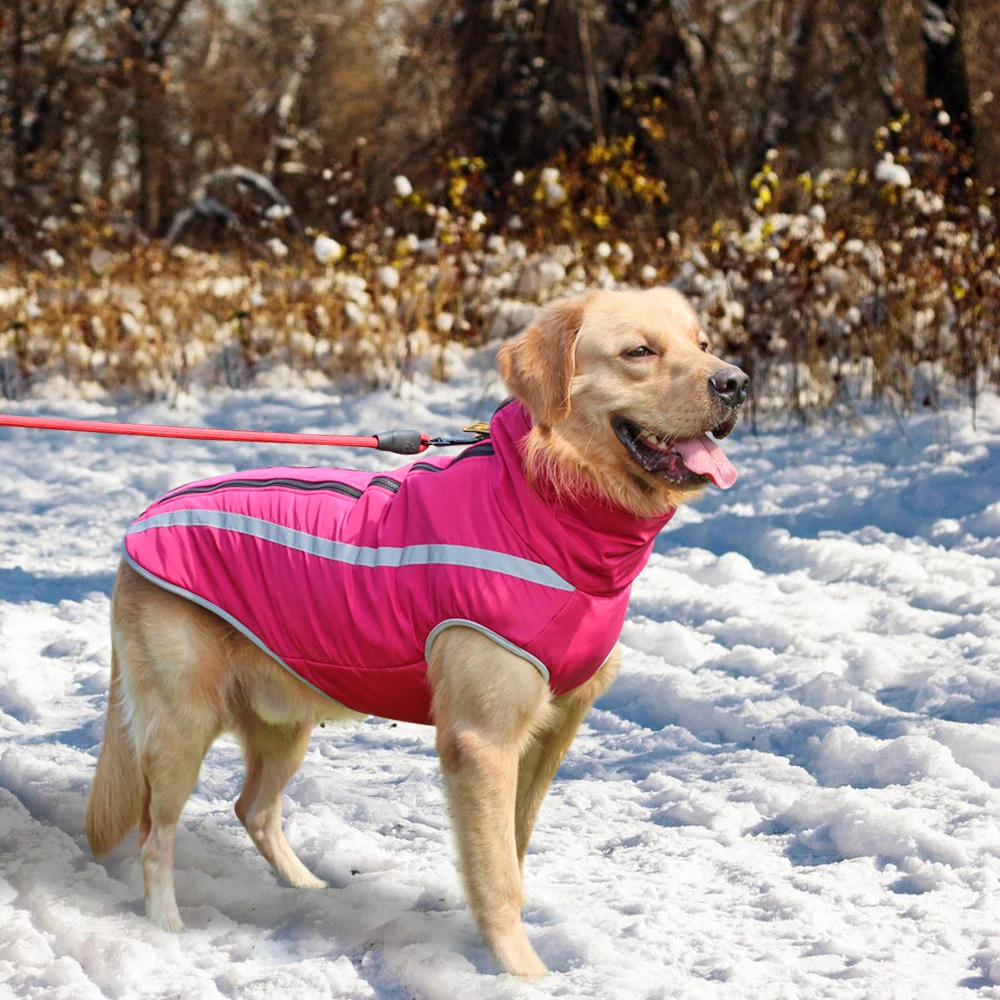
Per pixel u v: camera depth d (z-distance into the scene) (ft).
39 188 79.77
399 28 96.48
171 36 95.66
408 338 36.58
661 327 10.28
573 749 15.76
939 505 23.65
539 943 10.53
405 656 10.44
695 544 23.50
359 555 10.53
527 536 10.07
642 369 10.12
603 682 11.12
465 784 10.13
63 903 11.23
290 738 12.36
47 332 43.04
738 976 9.80
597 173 47.65
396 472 11.33
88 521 26.40
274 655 10.82
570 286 40.73
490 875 10.10
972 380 29.91
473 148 66.44
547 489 10.12
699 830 12.96
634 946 10.43
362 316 35.53
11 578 22.66
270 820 12.42
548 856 12.44
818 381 31.86
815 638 18.34
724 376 9.91
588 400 10.25
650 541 10.59
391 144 86.89
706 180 59.11
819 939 10.39
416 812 13.71
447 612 10.10
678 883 11.75
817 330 32.78
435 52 76.69
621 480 10.29
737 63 75.31
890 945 10.31
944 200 37.81
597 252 41.47
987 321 31.83
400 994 9.88
